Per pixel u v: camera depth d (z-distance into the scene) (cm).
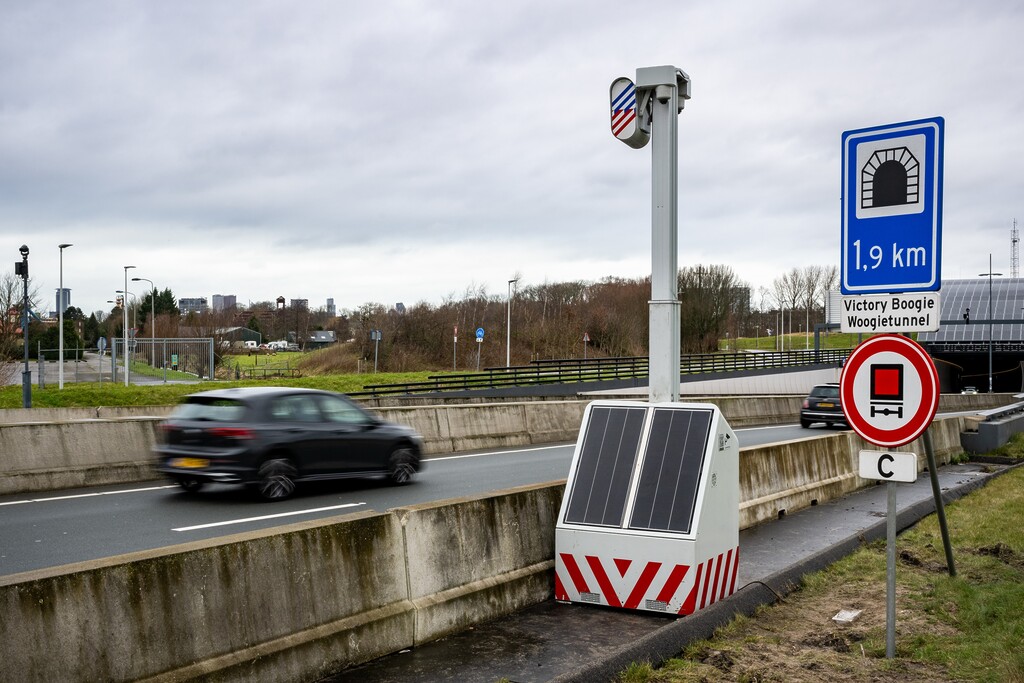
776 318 15775
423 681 557
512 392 4125
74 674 450
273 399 1297
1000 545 996
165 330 9488
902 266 647
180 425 1270
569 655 612
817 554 937
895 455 624
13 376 4412
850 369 640
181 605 501
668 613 701
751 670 599
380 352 6638
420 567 657
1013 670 564
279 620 550
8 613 430
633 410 771
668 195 846
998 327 8512
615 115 863
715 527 726
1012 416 2564
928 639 666
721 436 742
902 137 654
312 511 1182
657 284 849
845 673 595
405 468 1473
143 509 1185
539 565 770
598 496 740
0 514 1137
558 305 7844
